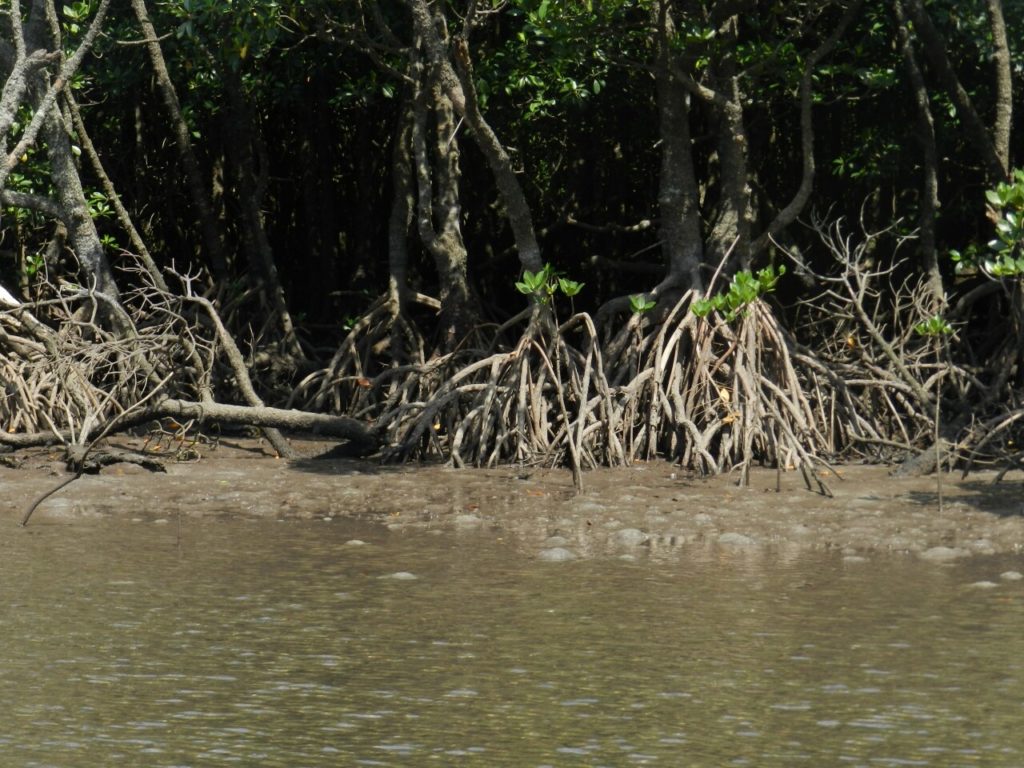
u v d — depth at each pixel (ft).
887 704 23.17
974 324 65.82
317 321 72.38
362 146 71.26
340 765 20.34
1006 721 22.30
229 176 74.79
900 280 68.03
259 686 24.18
